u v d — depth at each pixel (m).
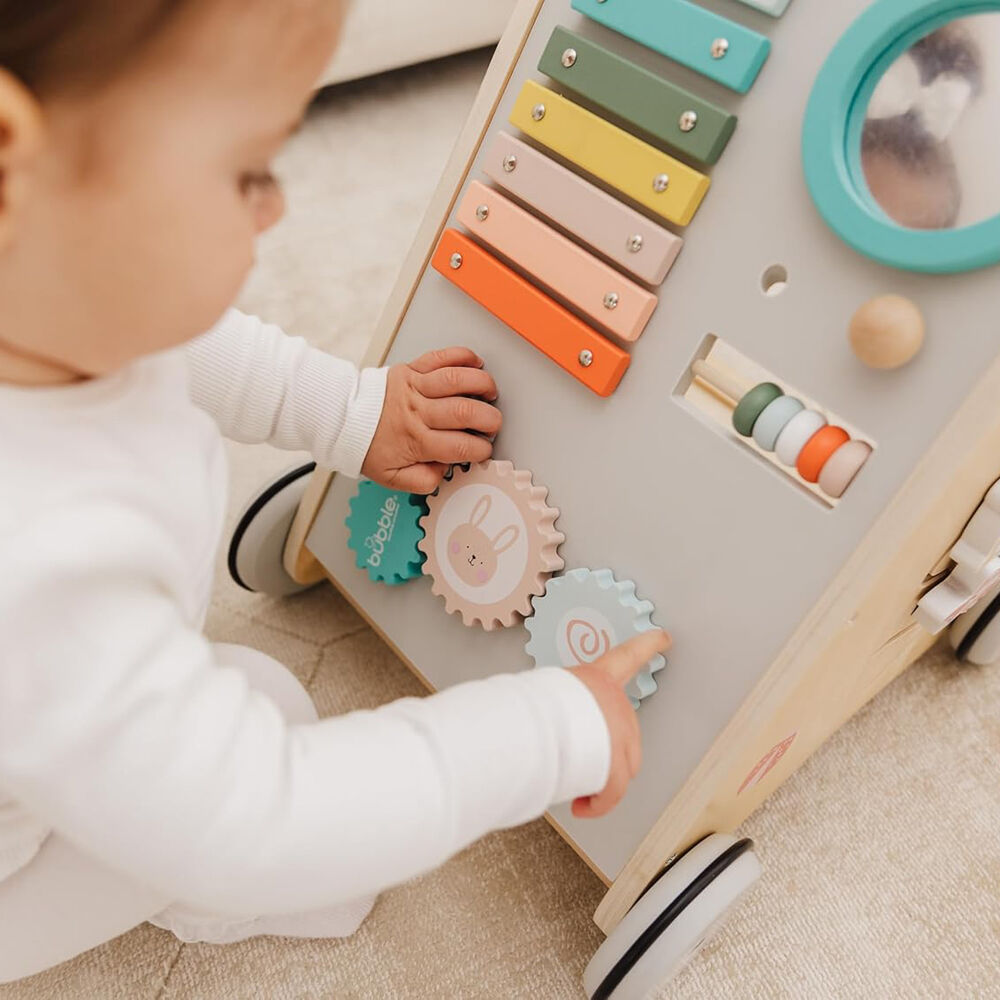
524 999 0.81
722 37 0.59
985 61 0.51
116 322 0.37
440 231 0.79
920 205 0.54
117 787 0.40
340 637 1.04
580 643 0.71
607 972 0.73
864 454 0.58
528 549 0.74
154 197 0.34
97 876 0.59
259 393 0.73
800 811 0.97
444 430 0.75
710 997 0.83
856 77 0.55
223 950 0.80
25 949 0.61
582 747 0.51
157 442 0.47
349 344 1.30
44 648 0.38
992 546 0.67
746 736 0.63
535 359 0.74
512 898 0.87
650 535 0.68
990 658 1.07
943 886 0.92
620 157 0.65
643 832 0.71
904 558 0.59
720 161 0.62
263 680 0.75
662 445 0.67
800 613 0.61
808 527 0.60
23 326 0.37
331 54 0.37
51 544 0.38
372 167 1.64
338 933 0.82
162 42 0.31
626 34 0.64
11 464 0.39
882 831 0.96
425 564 0.81
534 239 0.70
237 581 1.00
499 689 0.51
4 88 0.28
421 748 0.48
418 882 0.87
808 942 0.87
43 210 0.33
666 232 0.63
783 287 0.60
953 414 0.54
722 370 0.65
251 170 0.38
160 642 0.42
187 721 0.42
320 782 0.45
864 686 0.87
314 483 0.91
